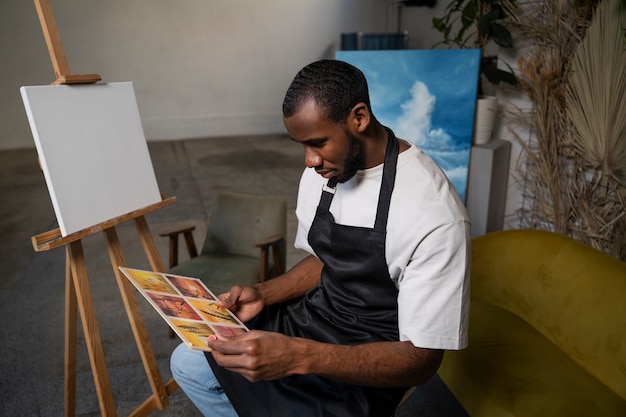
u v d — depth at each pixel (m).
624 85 2.25
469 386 1.58
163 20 7.70
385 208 1.15
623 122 2.30
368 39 7.61
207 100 8.24
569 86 2.57
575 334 1.66
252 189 5.29
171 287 1.38
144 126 8.09
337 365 1.07
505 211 3.42
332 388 1.21
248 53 8.16
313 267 1.53
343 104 1.01
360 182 1.20
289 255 3.59
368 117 1.06
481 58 3.11
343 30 8.41
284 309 1.47
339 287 1.32
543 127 2.76
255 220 2.57
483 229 3.28
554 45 2.65
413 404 1.97
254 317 1.42
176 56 7.91
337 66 1.04
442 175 1.16
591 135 2.46
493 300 2.03
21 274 3.31
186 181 5.64
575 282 1.73
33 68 7.39
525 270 1.92
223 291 2.17
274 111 8.56
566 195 2.81
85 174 1.55
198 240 3.89
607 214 2.59
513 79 2.96
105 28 7.54
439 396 2.01
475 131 3.22
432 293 1.09
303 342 1.07
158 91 8.01
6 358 2.34
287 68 8.40
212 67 8.09
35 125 1.40
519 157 3.24
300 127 1.03
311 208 1.38
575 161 2.68
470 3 3.21
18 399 2.05
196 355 1.38
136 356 2.34
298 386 1.22
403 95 3.42
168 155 7.05
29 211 4.73
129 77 7.84
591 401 1.42
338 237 1.23
